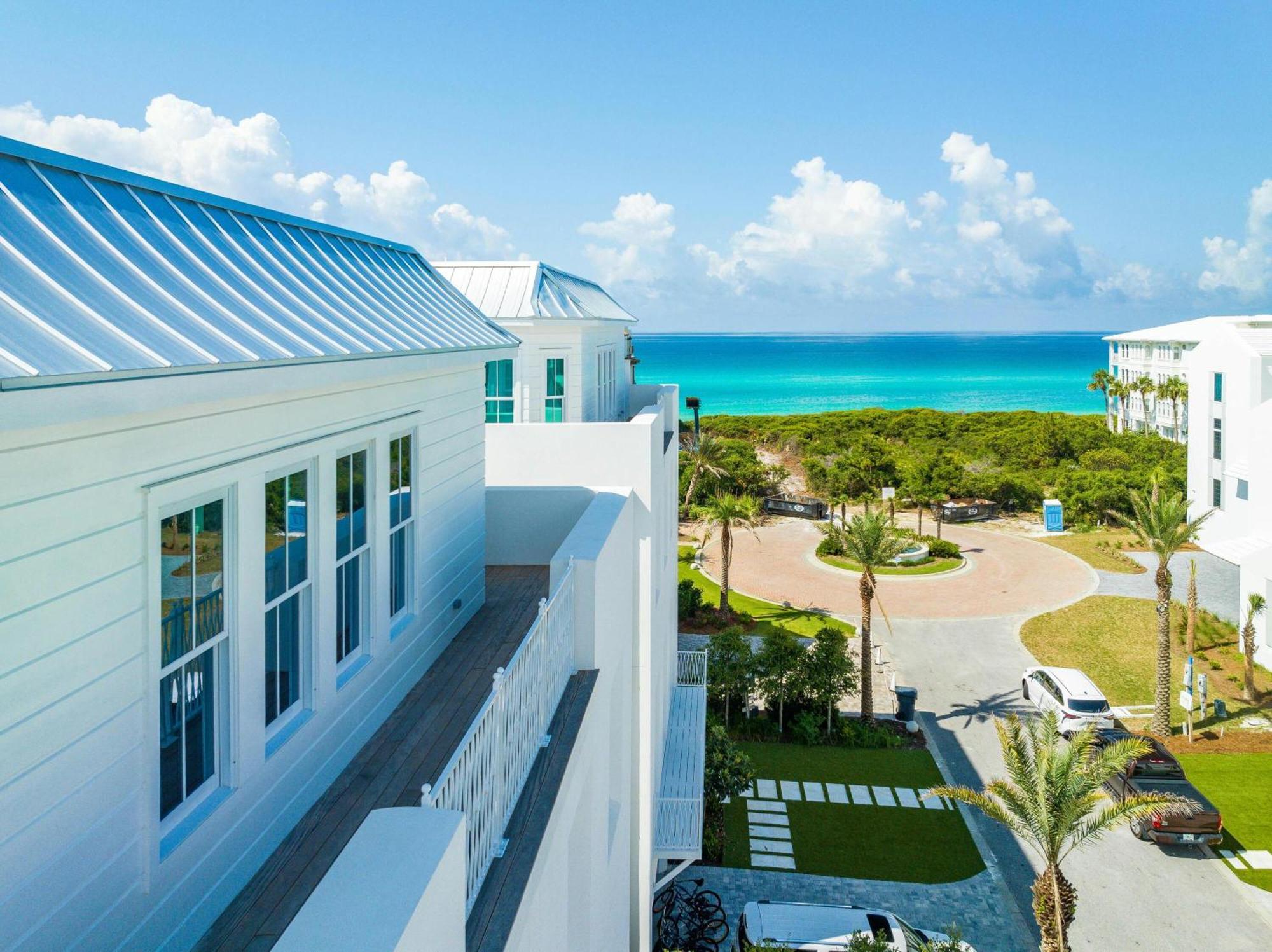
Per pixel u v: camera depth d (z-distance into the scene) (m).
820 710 24.67
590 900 7.68
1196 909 16.64
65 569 4.05
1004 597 36.44
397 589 8.61
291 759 6.21
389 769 7.13
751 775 19.02
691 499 53.97
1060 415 90.88
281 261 6.84
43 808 3.94
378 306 7.71
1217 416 33.00
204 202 6.50
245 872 5.62
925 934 14.30
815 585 38.66
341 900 3.45
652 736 13.38
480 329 9.88
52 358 3.54
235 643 5.52
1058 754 14.02
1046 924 13.97
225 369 4.61
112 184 5.53
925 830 19.33
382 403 7.84
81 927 4.19
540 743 6.79
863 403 169.00
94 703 4.26
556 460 13.53
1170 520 22.94
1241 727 23.98
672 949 14.90
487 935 4.64
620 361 23.67
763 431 87.88
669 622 20.19
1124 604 34.28
